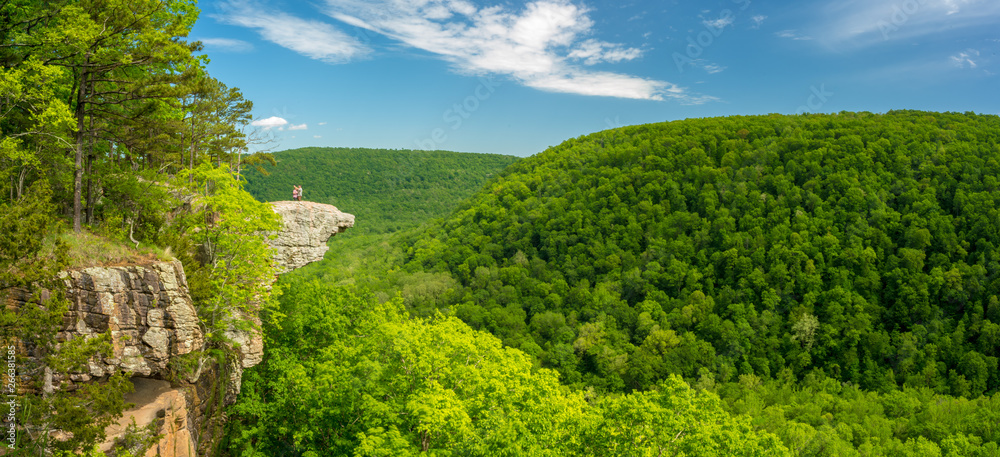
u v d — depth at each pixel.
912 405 75.00
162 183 27.73
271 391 33.44
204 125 34.94
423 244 151.50
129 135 26.83
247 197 27.36
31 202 15.29
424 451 23.94
